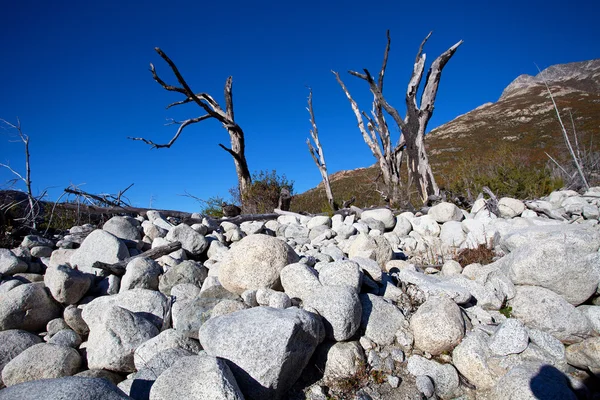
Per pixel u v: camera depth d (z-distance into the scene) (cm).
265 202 1232
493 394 269
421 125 1039
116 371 306
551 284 339
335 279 342
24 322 389
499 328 301
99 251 496
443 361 303
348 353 291
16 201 745
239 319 275
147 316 362
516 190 927
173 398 216
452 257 543
